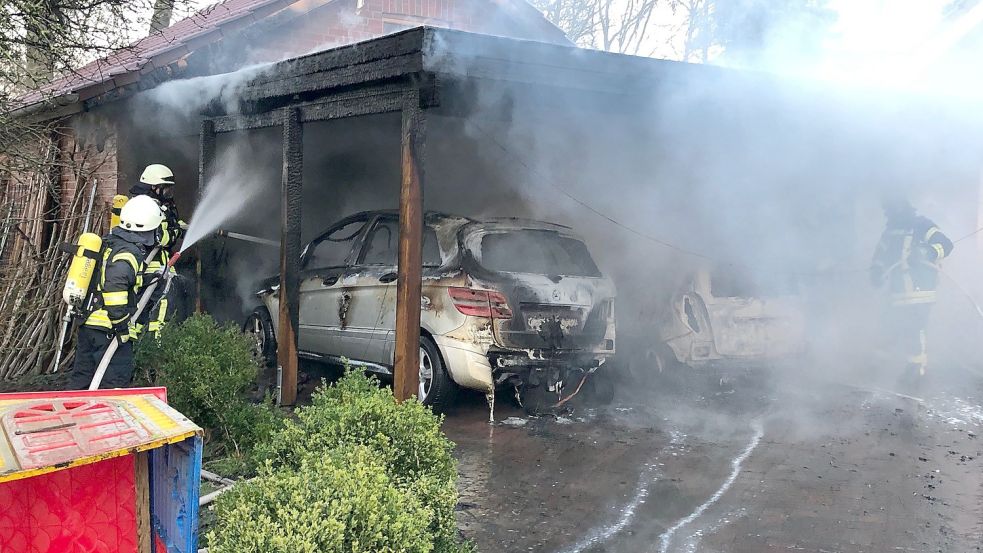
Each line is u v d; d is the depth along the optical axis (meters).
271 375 7.96
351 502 2.68
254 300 8.67
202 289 8.52
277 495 2.72
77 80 8.28
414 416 3.63
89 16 6.95
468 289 6.14
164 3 7.27
